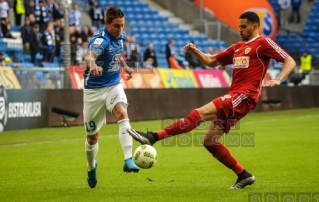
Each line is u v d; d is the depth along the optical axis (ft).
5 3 199.00
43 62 194.49
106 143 130.31
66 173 87.40
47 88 165.78
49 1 220.43
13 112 152.35
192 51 74.23
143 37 279.49
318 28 353.31
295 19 362.94
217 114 68.33
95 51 66.54
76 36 208.03
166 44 257.75
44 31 204.23
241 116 69.72
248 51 69.87
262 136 144.77
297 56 328.49
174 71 217.97
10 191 71.56
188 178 82.38
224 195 67.46
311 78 281.95
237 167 71.82
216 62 73.97
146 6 302.86
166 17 302.04
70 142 130.11
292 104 266.77
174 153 113.19
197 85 227.61
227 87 241.14
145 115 195.72
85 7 264.31
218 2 317.63
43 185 76.48
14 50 198.29
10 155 108.17
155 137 66.23
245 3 317.63
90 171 73.10
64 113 167.94
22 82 159.22
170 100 207.51
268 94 252.83
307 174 85.05
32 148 118.83
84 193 69.87
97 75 65.26
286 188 72.49
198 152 114.73
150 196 67.15
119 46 69.41
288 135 147.23
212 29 307.58
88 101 70.28
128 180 80.69
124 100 69.41
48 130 156.56
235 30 311.68
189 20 312.09
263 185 75.10
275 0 368.48
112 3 293.43
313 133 152.35
